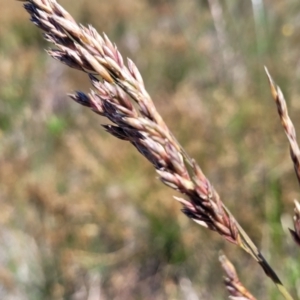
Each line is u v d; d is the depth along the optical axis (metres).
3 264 5.59
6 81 7.88
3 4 10.39
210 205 1.56
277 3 8.73
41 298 5.34
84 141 6.61
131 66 1.64
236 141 6.16
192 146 6.07
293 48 7.87
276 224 5.09
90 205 5.76
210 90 7.48
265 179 5.63
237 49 7.93
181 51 8.48
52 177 6.22
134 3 10.56
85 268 5.59
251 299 1.73
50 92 7.80
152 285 5.55
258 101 6.66
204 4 10.17
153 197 5.80
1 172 5.95
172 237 5.60
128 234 5.77
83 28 1.66
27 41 9.76
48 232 5.55
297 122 6.27
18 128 7.11
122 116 1.56
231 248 5.34
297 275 4.37
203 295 5.23
